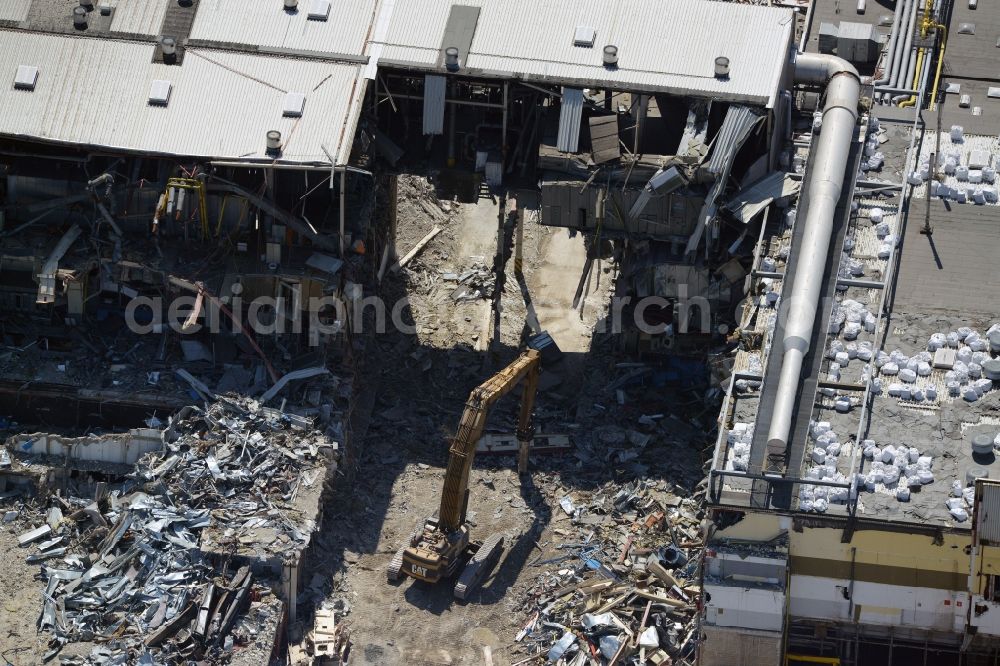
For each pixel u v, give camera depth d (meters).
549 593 97.75
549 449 107.19
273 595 94.31
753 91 108.44
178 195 105.25
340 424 103.56
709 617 92.62
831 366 99.31
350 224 108.38
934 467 94.19
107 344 107.06
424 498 104.06
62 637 91.88
